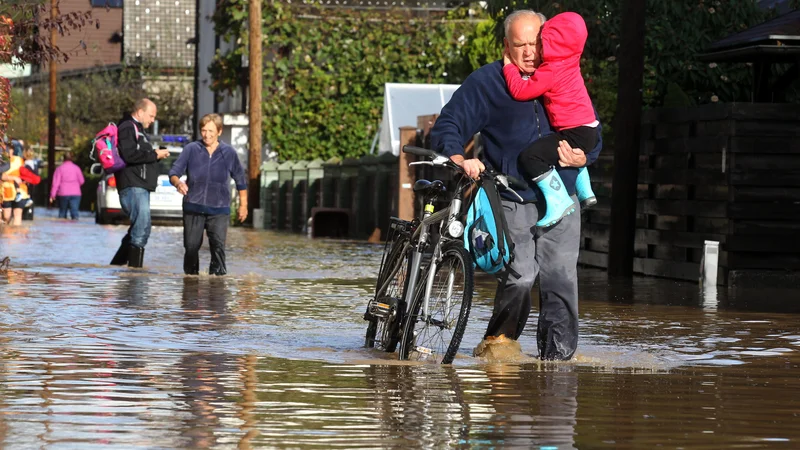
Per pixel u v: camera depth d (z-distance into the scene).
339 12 109.25
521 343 24.19
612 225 45.28
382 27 109.56
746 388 18.55
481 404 16.75
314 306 31.11
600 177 48.62
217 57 115.56
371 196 78.81
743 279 39.56
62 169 105.00
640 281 42.06
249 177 103.56
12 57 37.31
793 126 39.88
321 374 19.33
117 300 31.45
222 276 41.38
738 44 42.88
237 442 14.02
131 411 15.83
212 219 41.47
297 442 14.08
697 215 41.75
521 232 21.36
